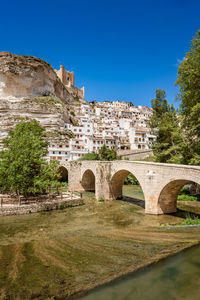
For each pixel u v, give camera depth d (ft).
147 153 214.69
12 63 265.95
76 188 141.49
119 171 99.25
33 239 49.55
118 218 70.59
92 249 39.75
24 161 87.81
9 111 250.37
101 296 24.31
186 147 99.25
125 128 330.95
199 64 84.38
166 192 70.38
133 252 36.99
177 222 61.77
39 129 152.66
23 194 99.35
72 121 311.68
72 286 26.73
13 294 25.35
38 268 32.12
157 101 156.87
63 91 391.86
